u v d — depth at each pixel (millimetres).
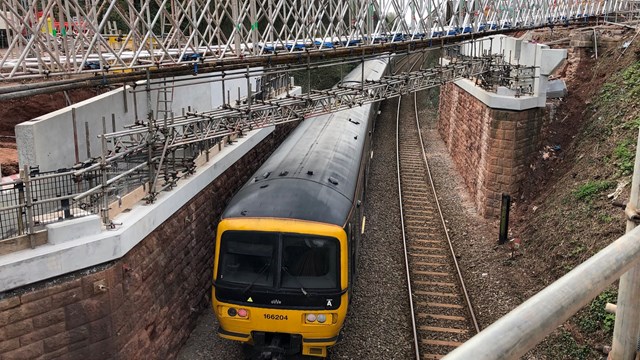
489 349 1272
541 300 1529
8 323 5520
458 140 19609
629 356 3201
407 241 13055
